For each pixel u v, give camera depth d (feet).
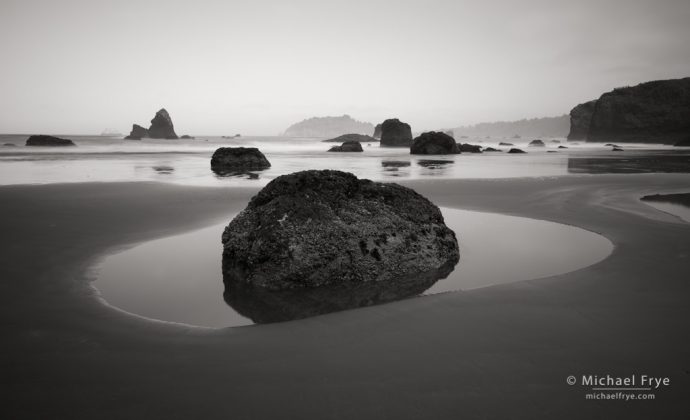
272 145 303.48
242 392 11.19
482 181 65.00
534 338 14.19
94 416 10.27
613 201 46.21
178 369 12.44
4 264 22.97
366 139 476.95
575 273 21.40
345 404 10.62
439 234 25.39
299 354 13.32
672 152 185.06
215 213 38.73
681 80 371.76
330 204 23.71
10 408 10.61
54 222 33.81
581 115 506.48
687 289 18.81
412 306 17.28
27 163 101.35
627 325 15.14
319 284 20.92
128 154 147.23
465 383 11.49
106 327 15.48
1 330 15.10
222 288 20.26
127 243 28.19
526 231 32.35
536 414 10.21
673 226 33.12
